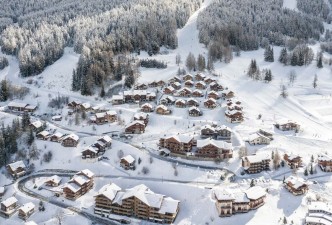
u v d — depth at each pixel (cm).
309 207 14412
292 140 19662
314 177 16925
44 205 15488
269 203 15150
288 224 13950
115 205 15075
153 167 17375
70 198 15850
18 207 15512
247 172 17112
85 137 19488
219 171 17138
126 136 19675
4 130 19250
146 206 14788
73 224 14600
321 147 19150
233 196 14662
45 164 18188
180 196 15775
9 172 17588
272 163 17512
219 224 14312
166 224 14625
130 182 16650
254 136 19125
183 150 18162
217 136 19450
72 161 18112
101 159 18150
